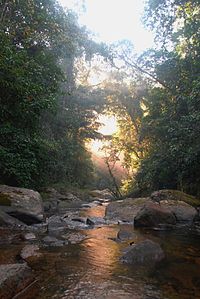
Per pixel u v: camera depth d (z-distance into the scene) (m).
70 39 18.41
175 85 18.66
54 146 17.27
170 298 3.71
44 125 21.33
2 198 8.98
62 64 28.25
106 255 5.59
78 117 28.67
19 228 7.98
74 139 30.16
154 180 17.69
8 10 14.40
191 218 10.05
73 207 16.28
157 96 21.97
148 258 5.35
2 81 11.07
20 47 15.20
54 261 5.07
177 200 11.27
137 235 7.78
